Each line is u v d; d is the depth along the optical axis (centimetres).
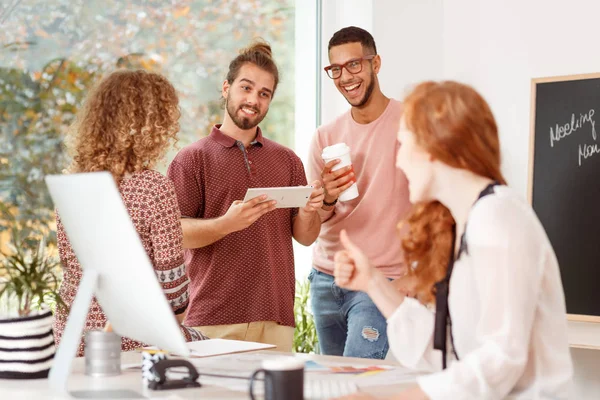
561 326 149
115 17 330
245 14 373
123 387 163
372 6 369
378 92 323
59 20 315
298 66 392
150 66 341
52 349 178
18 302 180
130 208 219
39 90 310
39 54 310
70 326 161
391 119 320
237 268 299
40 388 163
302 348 380
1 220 297
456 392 137
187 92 353
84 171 225
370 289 176
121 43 332
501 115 346
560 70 330
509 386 139
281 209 312
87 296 163
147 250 223
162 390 160
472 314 152
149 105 225
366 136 322
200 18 357
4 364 173
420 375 172
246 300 299
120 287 161
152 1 342
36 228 306
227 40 367
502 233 142
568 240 312
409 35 371
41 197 309
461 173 151
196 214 305
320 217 319
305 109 395
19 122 305
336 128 334
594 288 305
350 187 306
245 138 311
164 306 152
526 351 139
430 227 164
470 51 357
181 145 351
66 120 317
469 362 140
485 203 146
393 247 313
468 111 148
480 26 354
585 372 312
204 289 298
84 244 167
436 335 162
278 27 384
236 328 298
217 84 363
